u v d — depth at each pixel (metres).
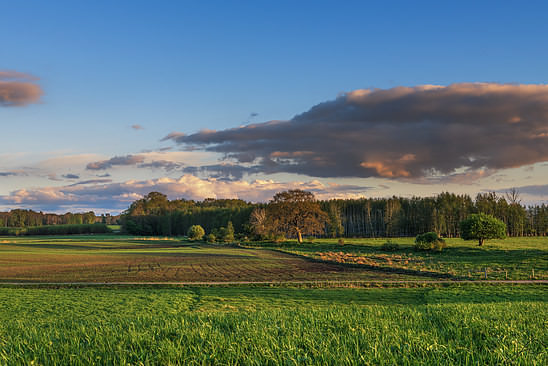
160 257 78.75
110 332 7.40
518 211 149.62
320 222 119.69
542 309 12.20
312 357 5.72
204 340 6.58
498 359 5.38
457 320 8.55
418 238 85.19
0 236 181.00
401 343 6.42
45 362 5.66
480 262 63.22
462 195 168.25
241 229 173.12
